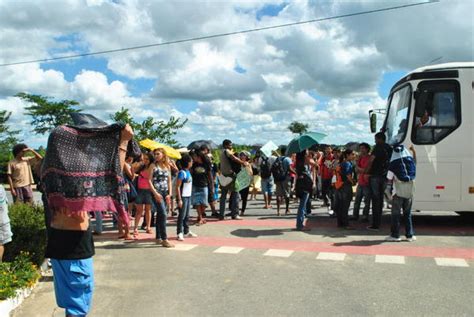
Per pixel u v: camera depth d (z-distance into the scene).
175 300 5.49
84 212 3.43
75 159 3.28
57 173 3.26
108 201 3.35
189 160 9.26
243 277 6.44
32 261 6.59
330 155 14.23
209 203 12.57
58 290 3.57
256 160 17.12
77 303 3.57
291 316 4.90
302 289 5.83
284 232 9.95
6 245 6.36
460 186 9.58
